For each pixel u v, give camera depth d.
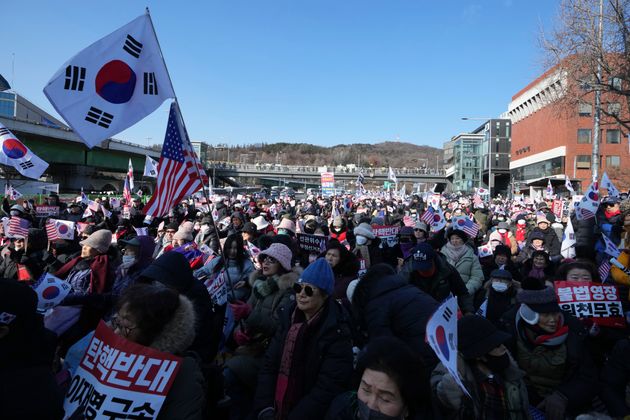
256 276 5.55
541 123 74.94
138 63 4.89
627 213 6.29
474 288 6.39
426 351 3.32
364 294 3.85
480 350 2.67
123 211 17.91
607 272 5.99
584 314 4.34
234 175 104.94
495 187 107.75
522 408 2.71
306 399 3.14
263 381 3.54
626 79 18.31
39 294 3.71
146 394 2.31
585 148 63.81
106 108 4.72
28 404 1.94
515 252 10.75
